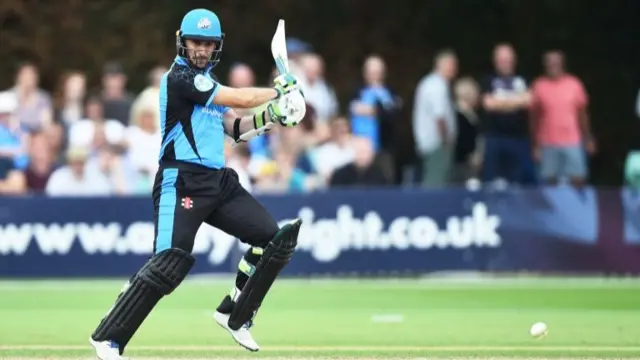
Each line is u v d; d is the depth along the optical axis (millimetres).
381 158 51312
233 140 26328
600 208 47344
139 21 71375
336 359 27359
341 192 46844
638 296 42562
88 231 46500
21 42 70125
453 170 53062
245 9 72938
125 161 49688
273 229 25125
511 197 47219
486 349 29328
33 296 42812
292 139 50500
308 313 38281
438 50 72375
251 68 72688
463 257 47094
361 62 72500
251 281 25172
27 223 46469
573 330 33812
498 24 72125
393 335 32812
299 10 73062
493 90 51875
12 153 49719
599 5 71750
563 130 52562
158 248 24469
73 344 30703
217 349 29234
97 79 70000
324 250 46812
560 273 47375
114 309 24406
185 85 24281
